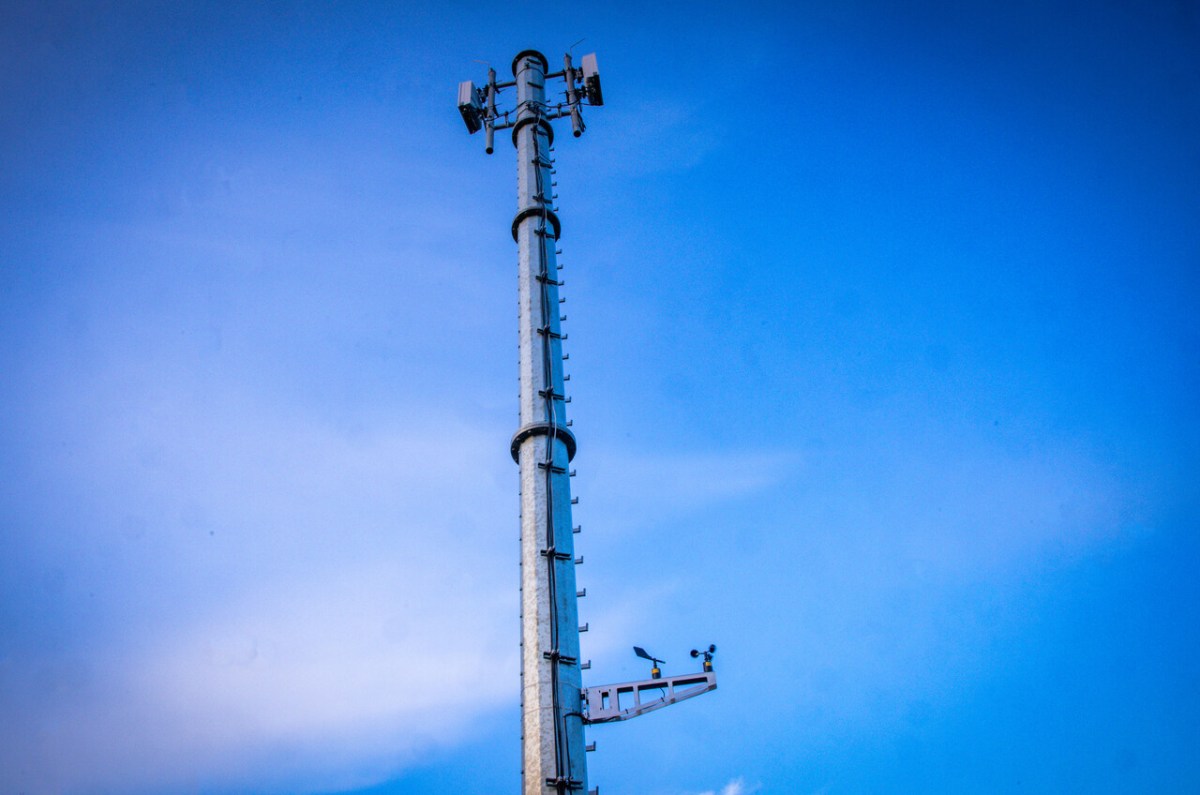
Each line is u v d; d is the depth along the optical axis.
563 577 15.91
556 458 17.47
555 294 20.55
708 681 15.40
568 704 14.57
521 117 24.69
